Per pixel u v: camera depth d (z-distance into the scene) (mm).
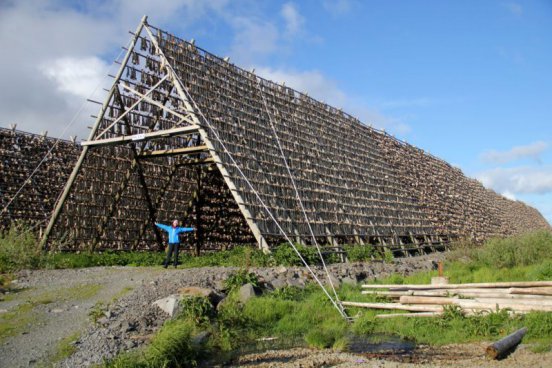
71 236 17641
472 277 14883
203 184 23422
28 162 18438
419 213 31172
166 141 19953
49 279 12922
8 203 17219
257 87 22109
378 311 11656
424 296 11617
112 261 16641
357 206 24688
